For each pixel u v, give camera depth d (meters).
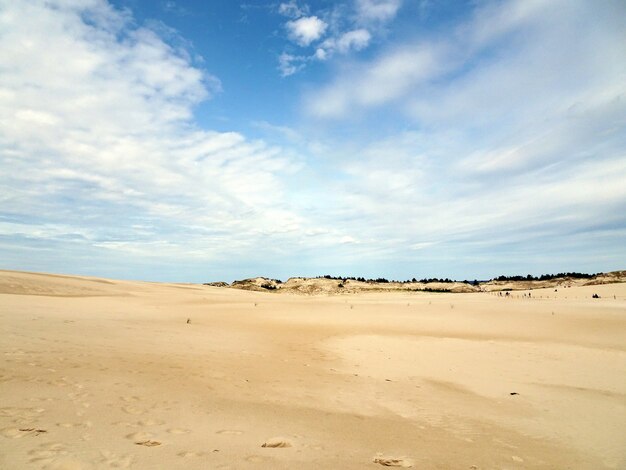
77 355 10.05
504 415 8.02
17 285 36.75
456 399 9.22
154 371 9.23
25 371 7.77
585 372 12.65
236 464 4.36
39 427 4.94
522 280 141.00
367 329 23.98
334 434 5.98
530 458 5.62
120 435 4.97
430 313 36.38
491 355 15.60
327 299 69.69
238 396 7.85
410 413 7.78
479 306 45.09
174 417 6.01
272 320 27.91
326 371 11.71
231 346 14.94
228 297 63.31
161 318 24.03
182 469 4.06
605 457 5.80
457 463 5.16
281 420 6.48
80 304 28.33
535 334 22.31
